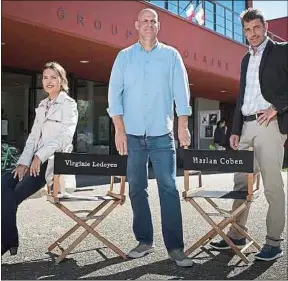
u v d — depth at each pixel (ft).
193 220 19.21
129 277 11.82
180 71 13.24
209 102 68.85
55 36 30.19
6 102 41.11
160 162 13.10
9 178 12.64
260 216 20.27
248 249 14.57
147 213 13.96
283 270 12.45
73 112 13.37
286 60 13.34
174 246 13.00
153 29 13.10
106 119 51.08
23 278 11.62
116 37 33.14
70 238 15.89
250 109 13.89
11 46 33.09
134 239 15.87
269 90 13.39
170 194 13.08
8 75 41.32
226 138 64.39
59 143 12.77
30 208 21.71
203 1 47.85
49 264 12.87
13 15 26.30
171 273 12.16
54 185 12.73
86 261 13.19
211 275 12.02
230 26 53.06
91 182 32.60
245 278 11.79
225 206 23.07
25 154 13.06
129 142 13.38
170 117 13.33
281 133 13.41
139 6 35.12
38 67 41.60
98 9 31.68
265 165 13.52
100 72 44.45
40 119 13.29
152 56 13.23
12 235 12.47
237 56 48.91
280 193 13.44
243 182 14.48
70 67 41.63
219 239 15.65
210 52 44.42
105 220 19.03
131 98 13.26
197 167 13.30
